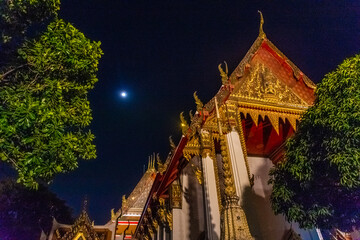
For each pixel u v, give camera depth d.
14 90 5.73
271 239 13.98
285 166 8.45
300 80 14.63
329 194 7.84
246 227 6.20
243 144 11.62
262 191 15.84
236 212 6.38
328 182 7.79
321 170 7.71
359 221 7.78
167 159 16.34
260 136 16.52
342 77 7.30
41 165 5.35
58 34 6.41
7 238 17.12
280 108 13.66
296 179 8.05
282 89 14.31
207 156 11.67
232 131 11.83
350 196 7.59
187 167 15.82
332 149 7.14
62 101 6.30
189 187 15.17
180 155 13.21
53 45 6.26
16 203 17.83
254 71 14.28
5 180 17.47
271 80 14.33
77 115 6.83
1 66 6.29
